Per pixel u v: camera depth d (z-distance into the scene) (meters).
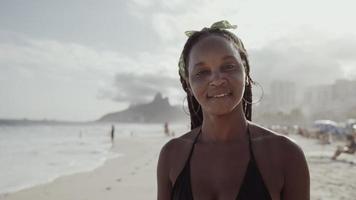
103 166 18.47
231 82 1.66
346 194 9.28
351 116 95.25
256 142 1.68
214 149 1.73
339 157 19.23
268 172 1.60
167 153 1.90
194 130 1.94
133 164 19.38
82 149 31.23
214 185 1.65
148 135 70.56
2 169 17.30
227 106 1.65
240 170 1.63
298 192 1.63
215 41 1.71
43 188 11.94
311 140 39.47
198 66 1.71
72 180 13.55
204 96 1.69
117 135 70.19
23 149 30.17
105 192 10.94
